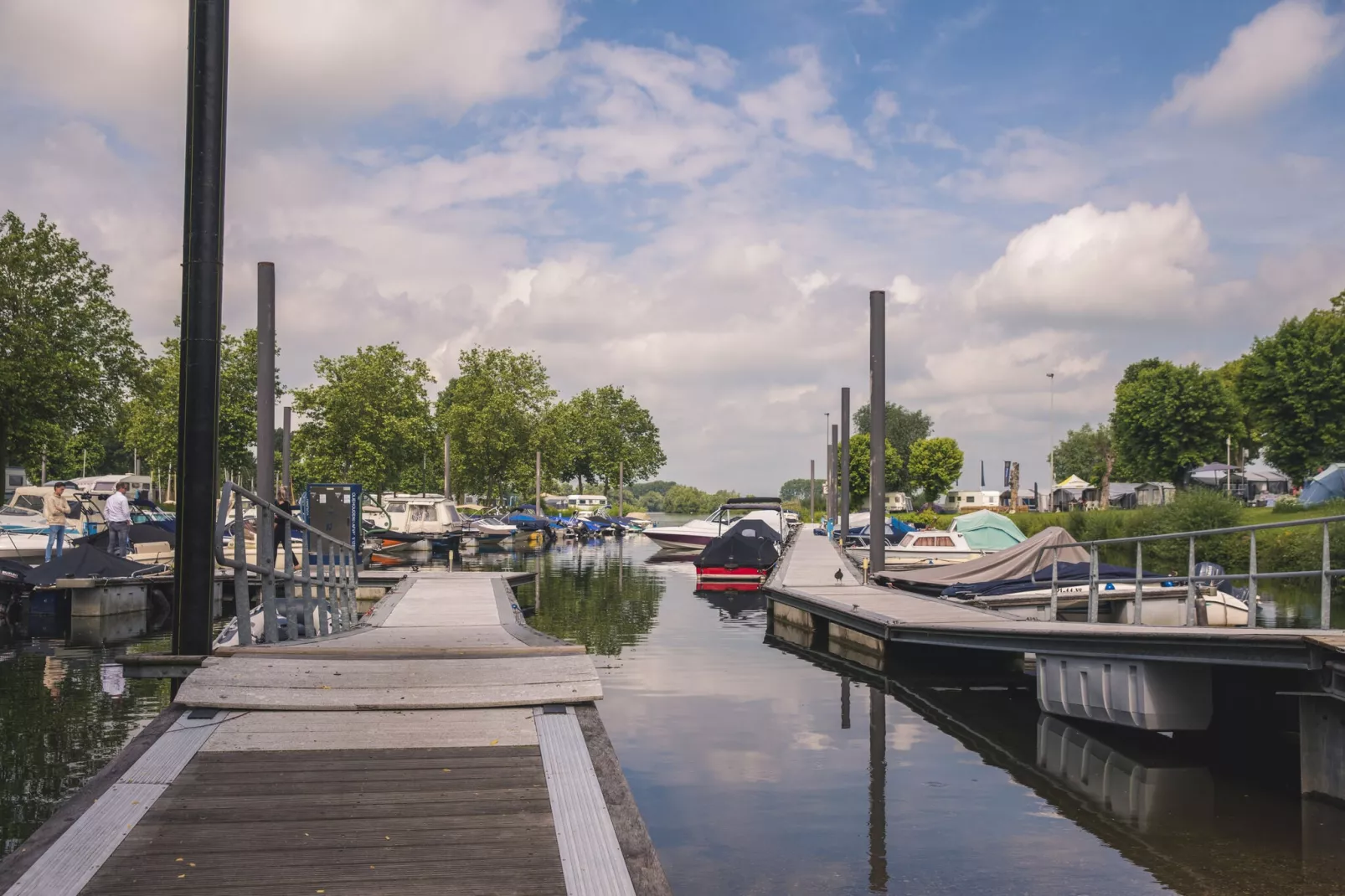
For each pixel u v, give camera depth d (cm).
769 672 1420
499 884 418
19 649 1562
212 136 841
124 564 1991
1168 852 683
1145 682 948
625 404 9069
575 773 561
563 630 1870
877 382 2261
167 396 5072
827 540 3872
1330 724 792
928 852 679
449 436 5522
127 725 999
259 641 1119
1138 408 6738
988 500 9281
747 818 747
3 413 3450
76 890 404
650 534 4731
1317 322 5309
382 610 1447
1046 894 606
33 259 3562
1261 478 6562
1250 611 1016
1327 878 635
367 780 548
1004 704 1213
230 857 442
